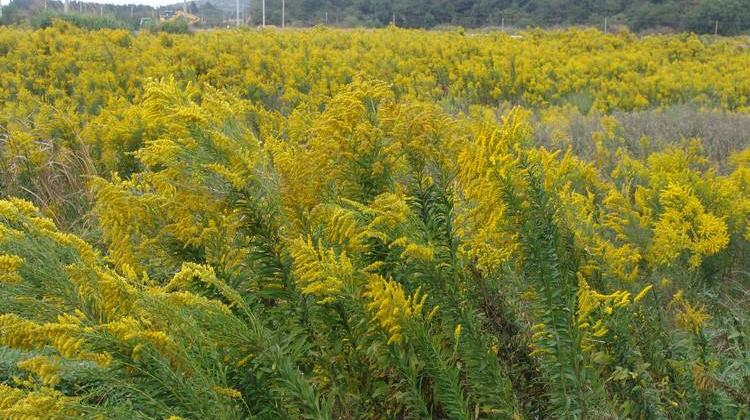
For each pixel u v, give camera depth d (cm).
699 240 387
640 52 2116
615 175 577
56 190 646
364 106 294
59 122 748
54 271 214
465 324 251
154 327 211
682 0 3897
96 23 2400
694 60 2198
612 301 285
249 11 6162
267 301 291
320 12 4938
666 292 380
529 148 285
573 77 1698
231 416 207
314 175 288
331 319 256
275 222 275
